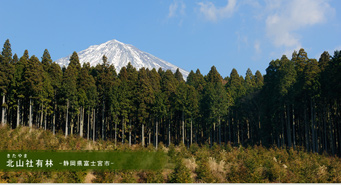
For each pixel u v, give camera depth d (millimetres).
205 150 33594
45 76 52500
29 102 51312
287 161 30641
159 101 55219
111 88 57094
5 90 47906
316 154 37125
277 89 48219
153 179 21828
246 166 25719
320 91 42469
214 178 23688
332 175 26750
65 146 29641
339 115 44375
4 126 37500
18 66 51062
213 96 57562
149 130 57375
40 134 36250
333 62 41562
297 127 53562
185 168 23422
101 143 35625
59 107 51438
